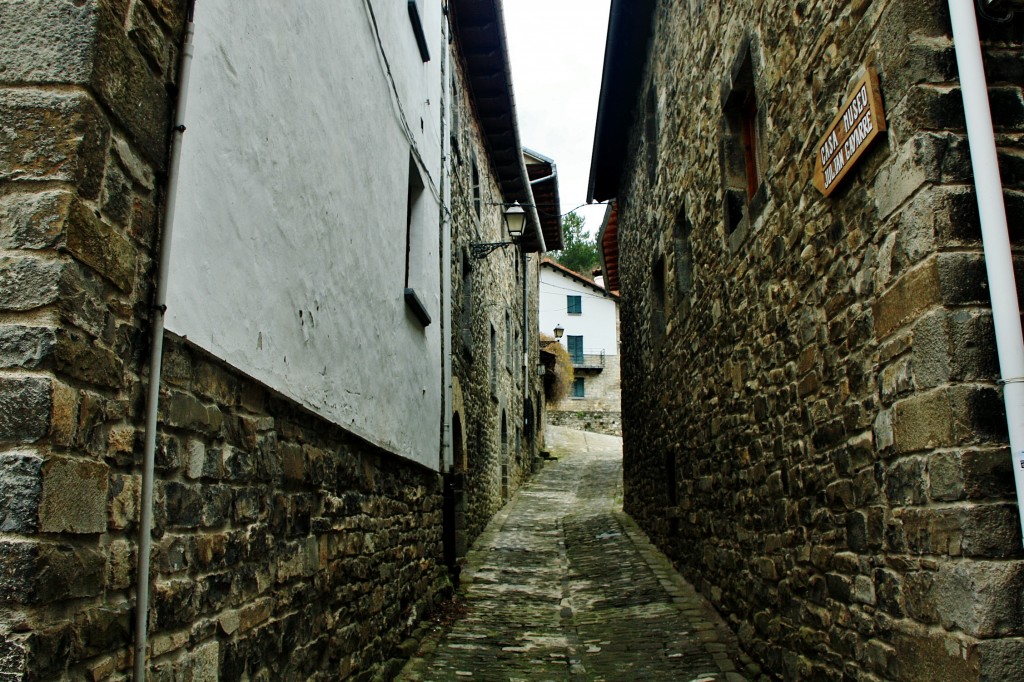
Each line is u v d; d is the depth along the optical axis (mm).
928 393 2668
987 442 2492
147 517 2107
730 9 5375
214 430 2604
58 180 1851
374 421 4668
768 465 4637
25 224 1821
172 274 2283
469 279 9828
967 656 2432
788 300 4219
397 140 5504
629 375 11336
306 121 3557
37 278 1793
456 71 9172
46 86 1906
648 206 9312
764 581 4719
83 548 1845
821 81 3652
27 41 1922
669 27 7695
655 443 8930
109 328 1994
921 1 2807
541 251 18781
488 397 11820
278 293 3168
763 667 4617
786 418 4285
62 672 1731
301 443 3484
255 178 2947
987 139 2637
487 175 12227
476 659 5180
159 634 2188
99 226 1960
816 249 3779
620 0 8445
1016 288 2609
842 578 3475
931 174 2678
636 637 5613
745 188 5496
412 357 5852
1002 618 2375
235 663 2684
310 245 3586
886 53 2936
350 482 4254
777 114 4348
